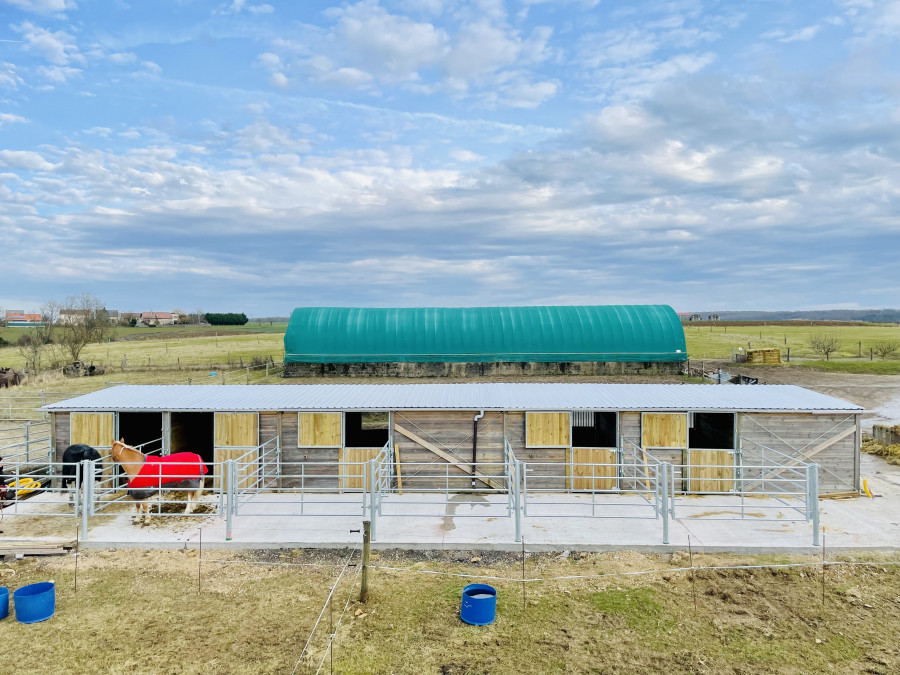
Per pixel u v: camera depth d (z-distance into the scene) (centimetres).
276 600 1252
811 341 7131
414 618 1180
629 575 1353
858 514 1692
